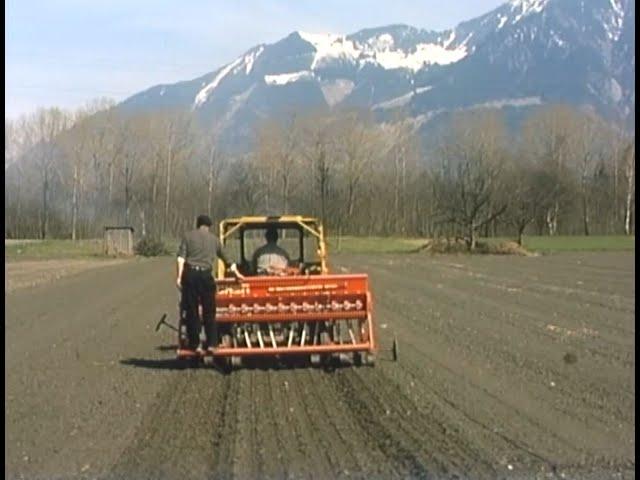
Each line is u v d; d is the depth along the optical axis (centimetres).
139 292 3456
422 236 9412
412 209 9475
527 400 1303
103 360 1741
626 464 976
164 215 9169
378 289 3419
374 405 1285
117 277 4425
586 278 3962
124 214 9094
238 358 1609
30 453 1051
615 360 1648
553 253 6806
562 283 3659
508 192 8669
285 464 991
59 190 9050
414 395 1348
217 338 1585
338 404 1300
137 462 1008
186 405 1308
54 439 1114
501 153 9112
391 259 6159
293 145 9544
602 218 9206
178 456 1030
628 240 8225
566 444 1056
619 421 1170
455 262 5619
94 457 1030
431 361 1658
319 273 1814
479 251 6988
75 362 1717
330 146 9538
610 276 4094
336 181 9506
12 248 7725
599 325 2192
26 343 1991
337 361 1617
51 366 1669
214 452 1047
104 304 2945
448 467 966
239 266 1803
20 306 2877
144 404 1317
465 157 9075
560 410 1237
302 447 1062
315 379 1500
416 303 2817
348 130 9575
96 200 9081
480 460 992
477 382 1447
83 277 4434
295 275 1691
